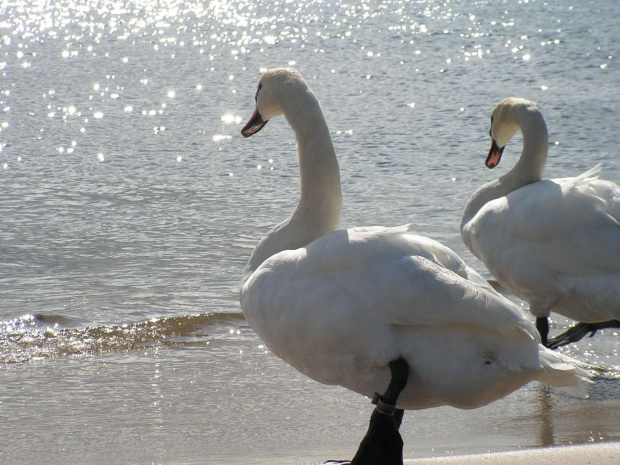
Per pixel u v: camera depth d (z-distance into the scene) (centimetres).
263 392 965
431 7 6412
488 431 846
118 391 959
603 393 974
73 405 914
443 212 1789
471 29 5112
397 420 732
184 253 1542
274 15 6134
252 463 748
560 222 998
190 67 3903
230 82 3525
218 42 4753
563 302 1030
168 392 959
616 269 978
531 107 1210
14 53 4181
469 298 598
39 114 2833
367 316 629
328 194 798
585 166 2162
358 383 677
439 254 664
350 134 2539
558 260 1005
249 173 2131
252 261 805
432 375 619
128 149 2375
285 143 2455
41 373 1012
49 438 823
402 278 618
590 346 1148
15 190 1936
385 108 2938
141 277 1414
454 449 783
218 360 1073
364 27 5328
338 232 677
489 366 605
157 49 4484
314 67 3869
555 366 589
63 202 1853
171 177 2083
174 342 1139
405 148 2372
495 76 3566
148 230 1670
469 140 2466
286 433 845
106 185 2000
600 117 2712
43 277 1409
